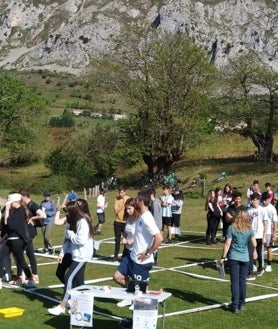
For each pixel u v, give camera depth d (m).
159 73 44.16
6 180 47.75
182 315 9.50
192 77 44.19
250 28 176.62
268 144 47.44
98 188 41.44
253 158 49.53
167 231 20.59
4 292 10.81
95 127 52.22
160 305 10.07
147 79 44.47
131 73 45.19
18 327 8.57
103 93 45.88
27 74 185.88
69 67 195.25
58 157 48.88
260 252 13.06
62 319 9.06
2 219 11.11
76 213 9.30
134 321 7.88
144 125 44.56
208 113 46.09
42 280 12.02
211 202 18.30
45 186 43.56
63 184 44.84
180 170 48.03
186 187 41.25
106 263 14.12
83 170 47.56
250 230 9.79
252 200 12.93
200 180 39.56
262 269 13.12
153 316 7.89
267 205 13.19
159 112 44.28
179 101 44.34
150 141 44.38
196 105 44.41
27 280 11.43
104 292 8.36
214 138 52.00
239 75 45.91
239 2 186.00
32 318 9.09
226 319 9.33
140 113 44.53
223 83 46.22
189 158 53.53
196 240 19.42
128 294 8.26
